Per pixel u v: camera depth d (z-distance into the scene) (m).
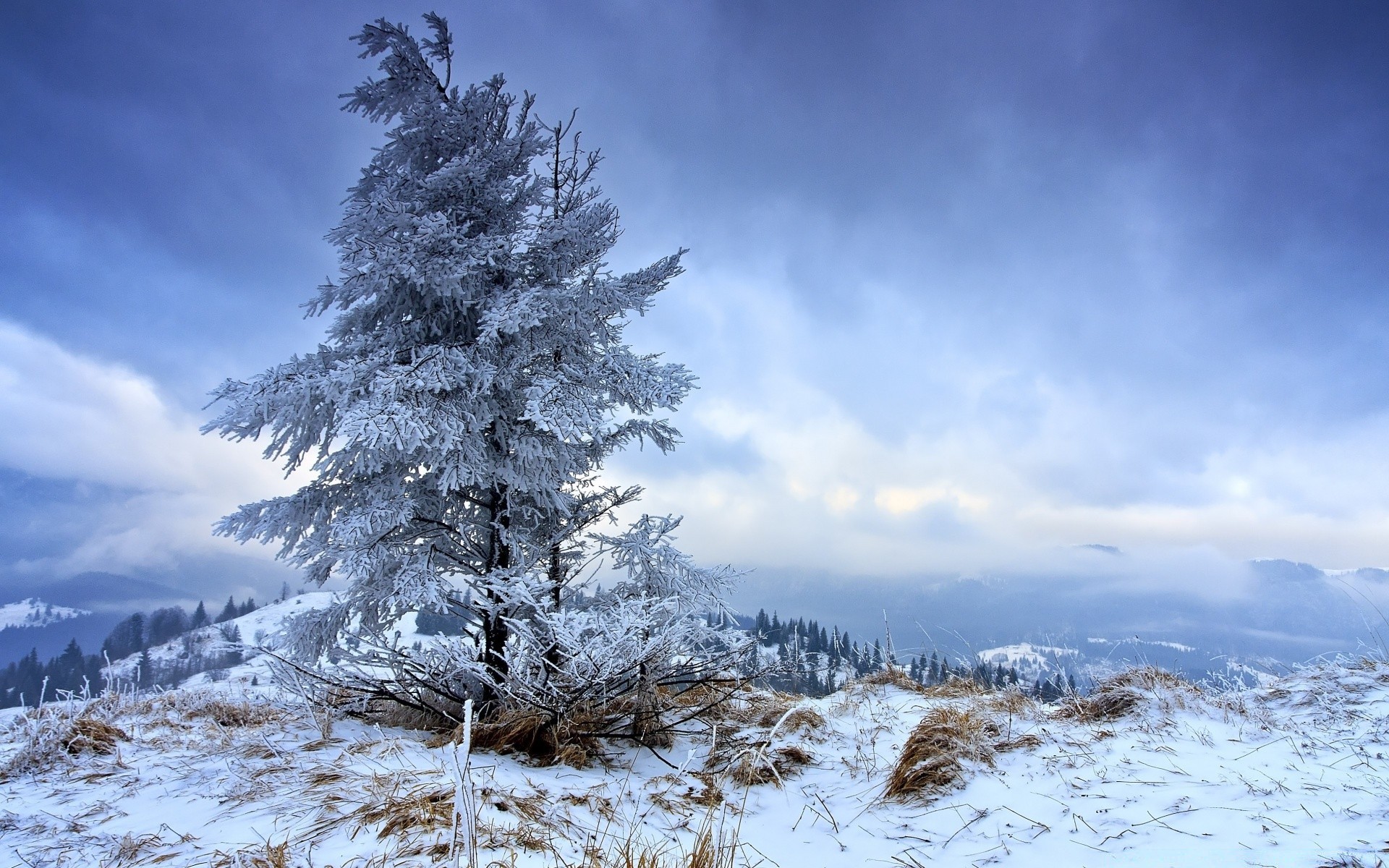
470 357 6.74
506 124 7.48
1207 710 4.98
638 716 5.84
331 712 5.55
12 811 3.41
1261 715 4.71
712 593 7.00
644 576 6.91
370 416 5.56
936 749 4.36
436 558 6.80
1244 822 2.91
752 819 4.09
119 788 3.76
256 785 3.63
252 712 6.02
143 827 3.13
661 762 5.39
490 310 6.51
